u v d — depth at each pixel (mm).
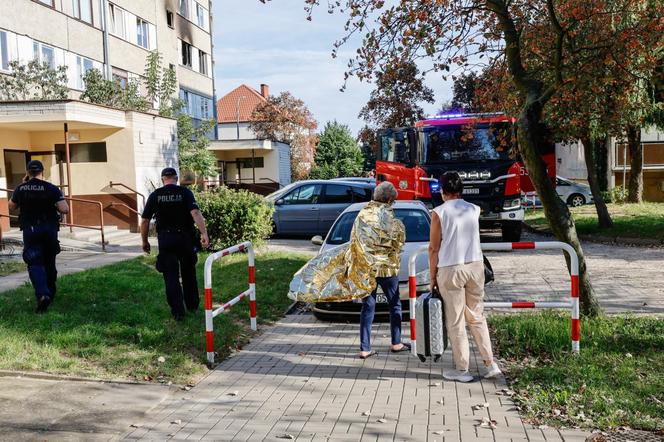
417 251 6547
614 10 9273
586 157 18125
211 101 40938
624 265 12320
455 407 5113
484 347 5828
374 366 6320
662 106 17938
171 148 22609
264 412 5113
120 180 20078
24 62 21172
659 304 8703
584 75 9367
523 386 5520
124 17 28922
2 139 18547
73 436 4566
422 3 8219
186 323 7652
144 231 7887
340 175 72875
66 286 9836
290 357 6719
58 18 23266
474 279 5801
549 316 7699
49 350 6438
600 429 4602
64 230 17703
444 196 5945
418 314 6043
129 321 7727
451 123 15773
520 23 9836
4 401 5188
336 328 8023
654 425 4590
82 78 22875
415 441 4465
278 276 11328
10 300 8734
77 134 19984
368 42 8688
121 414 5012
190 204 7883
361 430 4684
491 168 15664
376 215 6520
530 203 27484
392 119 32062
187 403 5371
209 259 6535
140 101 24062
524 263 13094
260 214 14766
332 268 7039
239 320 8344
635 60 9367
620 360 6016
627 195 27359
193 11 37938
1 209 17906
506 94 10734
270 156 38938
